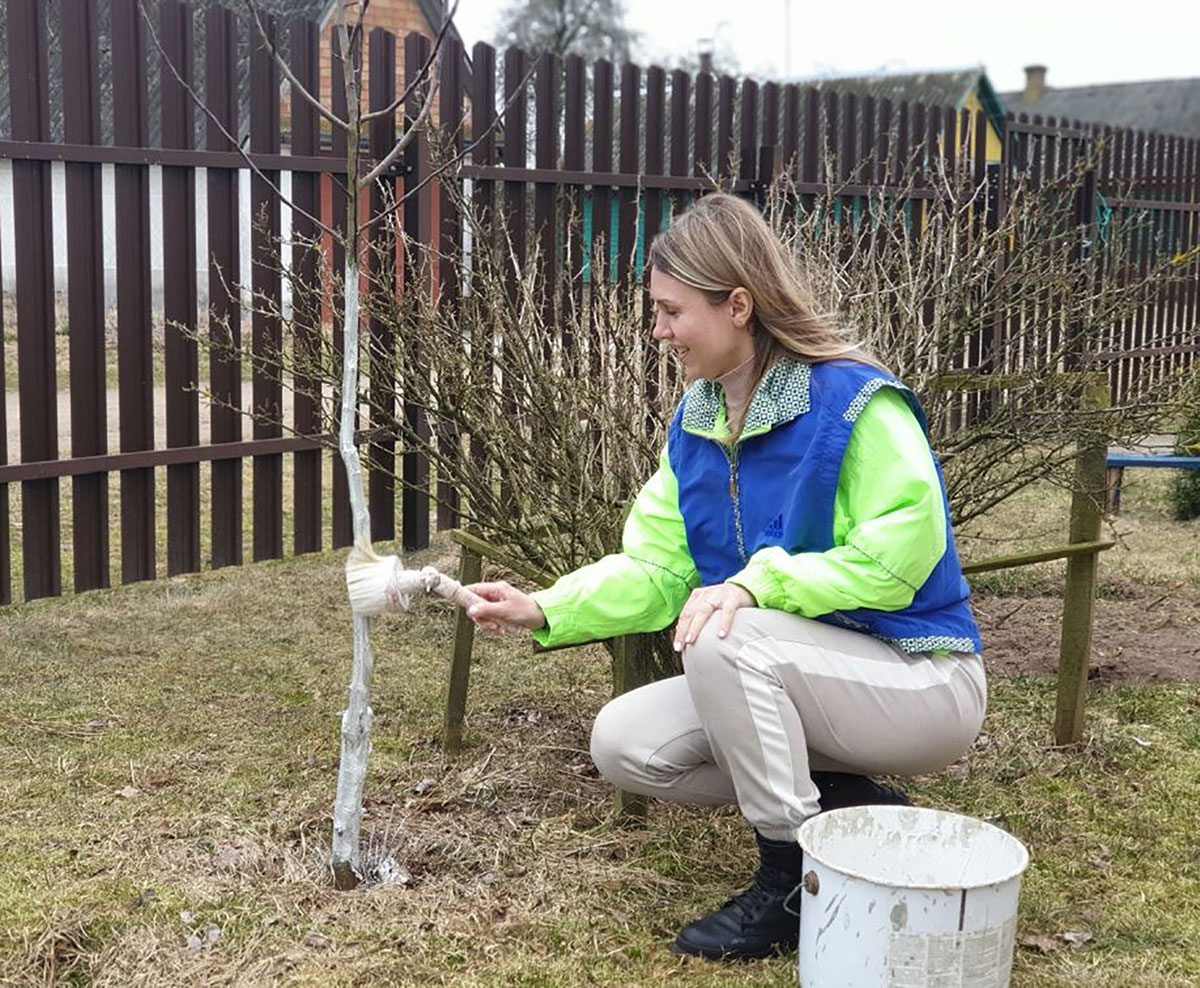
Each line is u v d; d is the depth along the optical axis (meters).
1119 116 52.72
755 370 2.62
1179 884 3.04
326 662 4.76
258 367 5.28
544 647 2.83
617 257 6.51
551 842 3.18
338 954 2.65
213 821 3.28
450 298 5.89
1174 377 4.19
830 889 2.24
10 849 3.10
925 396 3.96
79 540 5.16
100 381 5.14
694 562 2.81
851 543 2.47
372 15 18.19
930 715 2.57
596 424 3.80
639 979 2.59
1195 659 4.79
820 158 7.39
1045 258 5.18
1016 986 2.56
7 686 4.40
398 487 5.82
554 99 6.24
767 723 2.50
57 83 7.90
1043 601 5.62
